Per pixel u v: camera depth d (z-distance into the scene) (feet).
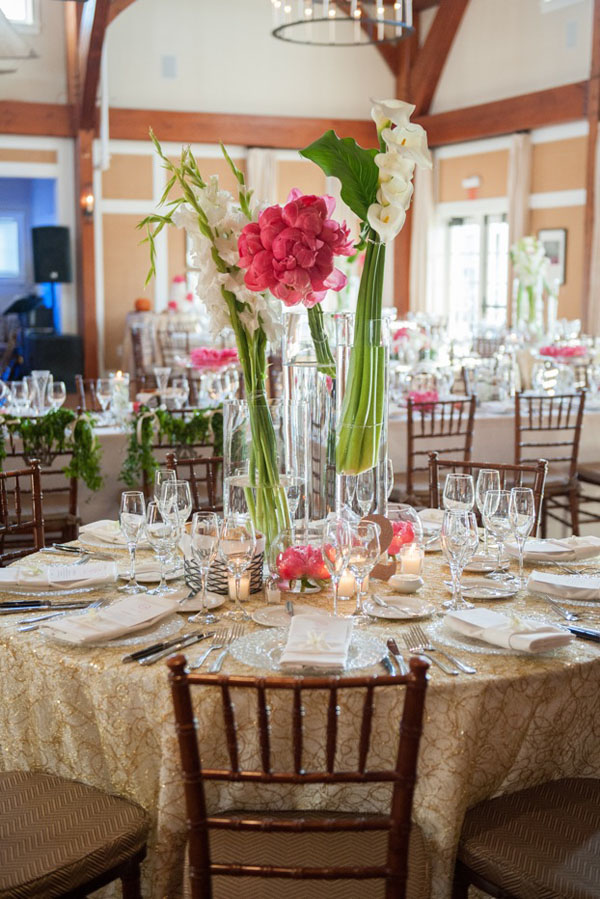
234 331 7.93
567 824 6.24
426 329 30.58
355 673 6.27
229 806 6.29
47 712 6.81
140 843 6.28
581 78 37.35
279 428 8.21
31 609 7.54
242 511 8.15
